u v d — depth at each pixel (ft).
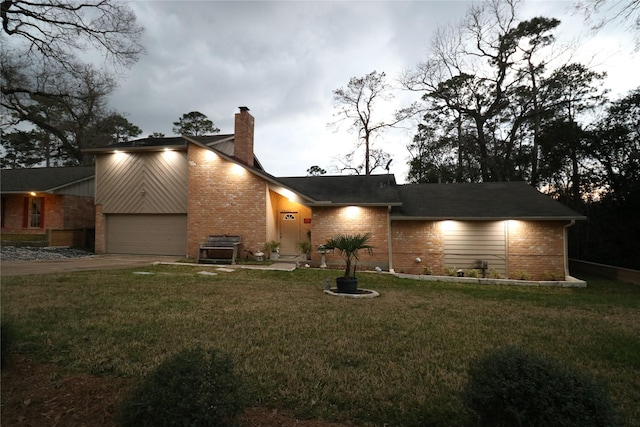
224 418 7.29
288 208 50.31
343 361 12.61
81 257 45.32
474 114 82.23
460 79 81.71
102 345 13.48
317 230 45.80
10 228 58.95
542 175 68.44
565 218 41.81
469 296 28.60
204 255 45.32
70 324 15.94
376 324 17.69
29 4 50.44
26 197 59.00
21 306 18.92
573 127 61.11
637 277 41.55
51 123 95.61
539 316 20.90
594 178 59.62
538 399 6.99
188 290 25.23
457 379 11.12
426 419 8.98
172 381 7.39
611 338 16.34
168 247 48.55
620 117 56.34
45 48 54.90
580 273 53.78
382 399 9.84
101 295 22.30
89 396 9.84
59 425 8.61
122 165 49.49
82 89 68.28
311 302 22.75
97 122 102.68
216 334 15.14
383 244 44.45
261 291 26.30
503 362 7.98
